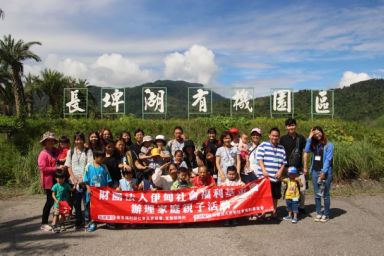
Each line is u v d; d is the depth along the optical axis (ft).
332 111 63.21
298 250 21.30
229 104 66.90
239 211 26.58
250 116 61.77
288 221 27.37
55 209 25.75
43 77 126.00
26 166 42.45
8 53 110.11
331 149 27.14
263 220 27.66
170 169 28.25
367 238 23.29
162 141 31.09
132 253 21.21
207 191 26.73
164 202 26.43
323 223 26.76
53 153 27.27
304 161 28.40
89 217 27.02
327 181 27.20
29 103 130.31
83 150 27.50
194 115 63.31
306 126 57.62
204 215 26.45
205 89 62.13
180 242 23.02
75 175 26.73
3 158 45.29
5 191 39.78
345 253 20.79
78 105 61.16
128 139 31.14
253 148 29.78
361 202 33.45
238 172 28.63
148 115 63.52
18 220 28.84
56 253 21.36
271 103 62.95
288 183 27.40
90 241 23.40
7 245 22.88
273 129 27.73
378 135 55.31
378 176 41.42
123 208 26.21
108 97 61.67
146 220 26.25
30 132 51.96
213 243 22.72
